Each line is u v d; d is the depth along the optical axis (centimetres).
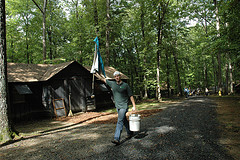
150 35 2044
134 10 2191
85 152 412
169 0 1791
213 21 2456
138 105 1641
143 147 418
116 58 2762
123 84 463
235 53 1215
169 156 356
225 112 886
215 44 1202
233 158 334
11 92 1014
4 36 607
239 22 1121
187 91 2550
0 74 591
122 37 2753
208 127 586
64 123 902
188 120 721
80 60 2414
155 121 740
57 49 2364
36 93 1138
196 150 383
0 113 585
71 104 1217
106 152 401
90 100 1335
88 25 2098
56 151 438
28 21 2222
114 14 2141
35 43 2288
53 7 2261
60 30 2366
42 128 794
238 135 478
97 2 2091
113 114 1130
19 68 1187
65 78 1206
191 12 2275
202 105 1254
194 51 2956
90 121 905
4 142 552
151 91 2797
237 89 2961
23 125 927
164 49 2019
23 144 532
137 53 2566
